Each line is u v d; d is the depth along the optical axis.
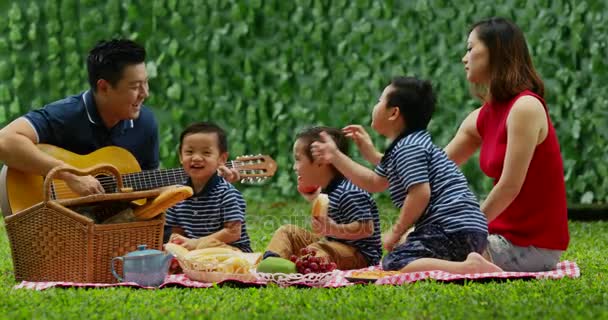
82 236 7.99
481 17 14.50
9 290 7.70
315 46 15.61
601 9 13.77
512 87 8.48
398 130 8.63
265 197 16.05
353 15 15.34
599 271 8.69
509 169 8.30
